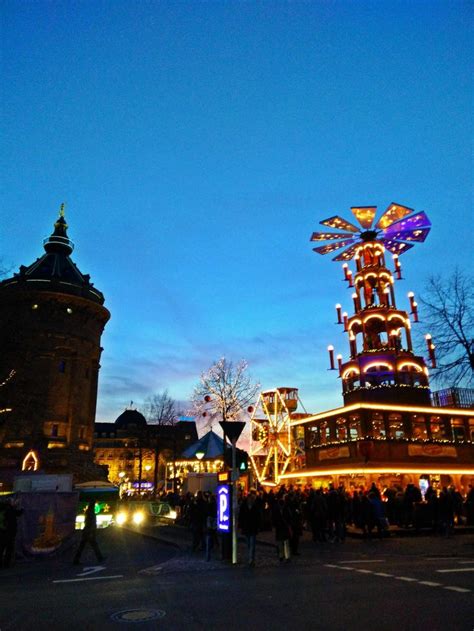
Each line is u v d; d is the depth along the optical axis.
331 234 37.25
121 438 103.06
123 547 20.12
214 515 16.70
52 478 24.41
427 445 29.55
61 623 7.27
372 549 16.17
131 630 6.74
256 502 13.46
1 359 39.72
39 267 62.03
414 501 21.38
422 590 8.95
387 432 29.36
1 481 35.97
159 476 99.00
